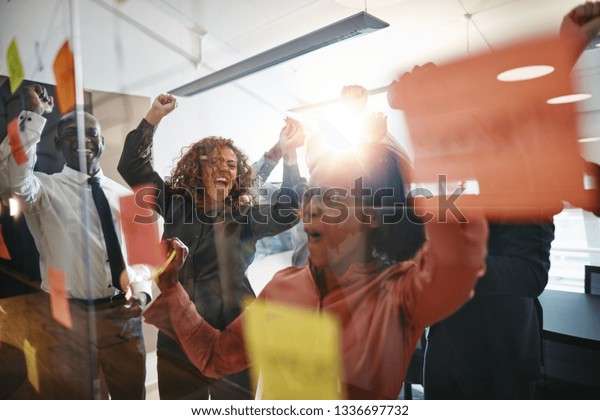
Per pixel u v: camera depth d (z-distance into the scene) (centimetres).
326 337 97
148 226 132
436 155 79
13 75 178
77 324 151
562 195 67
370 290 90
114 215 140
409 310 84
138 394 135
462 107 75
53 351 162
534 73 68
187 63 117
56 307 161
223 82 111
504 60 70
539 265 70
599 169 63
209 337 121
